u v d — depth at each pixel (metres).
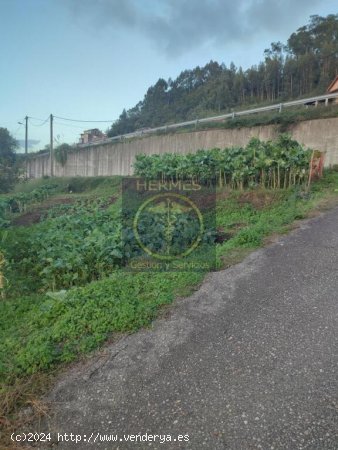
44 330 2.92
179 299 3.38
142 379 2.28
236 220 6.63
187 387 2.18
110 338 2.78
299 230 5.28
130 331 2.85
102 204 12.29
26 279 4.57
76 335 2.79
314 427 1.80
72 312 3.10
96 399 2.13
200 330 2.80
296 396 2.02
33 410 2.07
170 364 2.41
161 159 11.55
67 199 15.90
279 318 2.89
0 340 2.89
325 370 2.22
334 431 1.76
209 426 1.87
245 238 4.96
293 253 4.34
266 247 4.66
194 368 2.35
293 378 2.18
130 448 1.78
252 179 8.99
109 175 21.95
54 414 2.03
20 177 26.20
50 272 4.38
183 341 2.67
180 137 17.05
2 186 20.67
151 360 2.47
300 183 8.59
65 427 1.94
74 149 26.69
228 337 2.68
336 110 11.45
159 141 18.38
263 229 5.34
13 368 2.42
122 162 21.23
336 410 1.90
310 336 2.60
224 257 4.44
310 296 3.22
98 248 4.62
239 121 14.27
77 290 3.62
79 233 6.06
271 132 12.99
